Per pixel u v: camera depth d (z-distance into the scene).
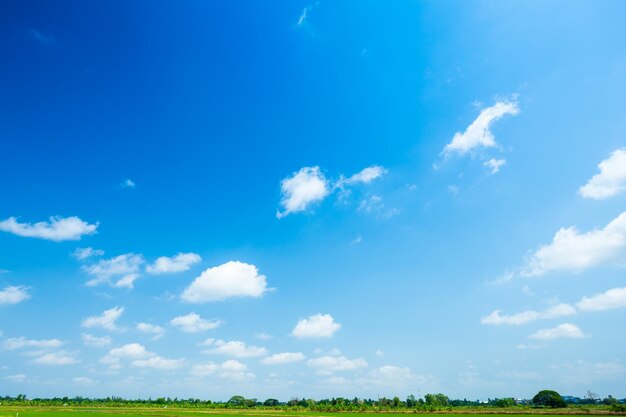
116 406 194.88
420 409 157.50
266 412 141.25
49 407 177.25
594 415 120.94
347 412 148.38
